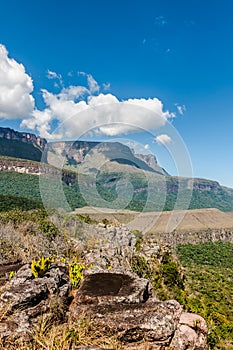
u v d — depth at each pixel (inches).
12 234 465.1
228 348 536.4
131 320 138.3
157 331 133.7
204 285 1566.2
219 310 1088.8
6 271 229.5
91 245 273.9
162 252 658.2
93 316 142.9
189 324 142.5
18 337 131.6
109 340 133.0
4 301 147.9
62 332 137.8
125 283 179.8
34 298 151.7
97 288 171.6
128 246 341.1
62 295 171.2
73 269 201.8
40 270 181.8
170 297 455.8
